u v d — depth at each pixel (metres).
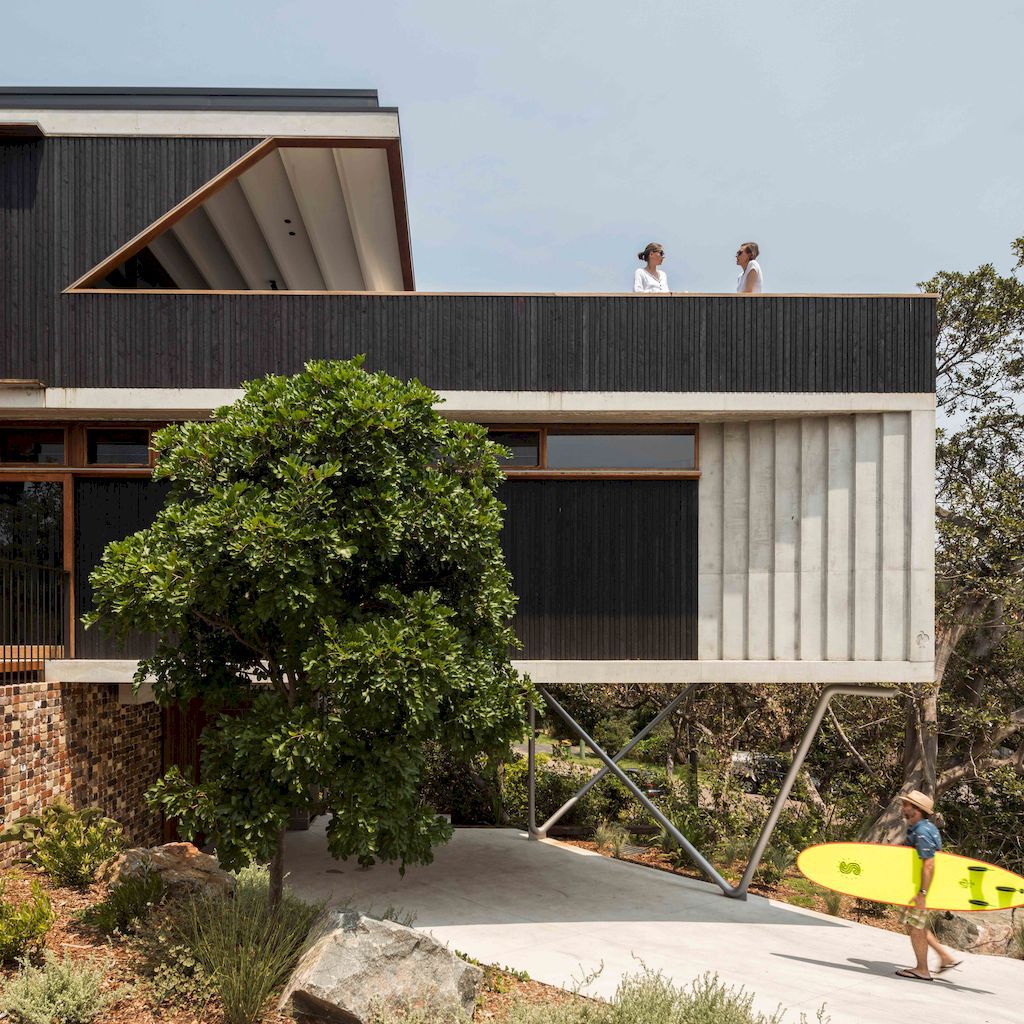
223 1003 5.47
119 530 9.73
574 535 9.91
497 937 7.93
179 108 9.82
